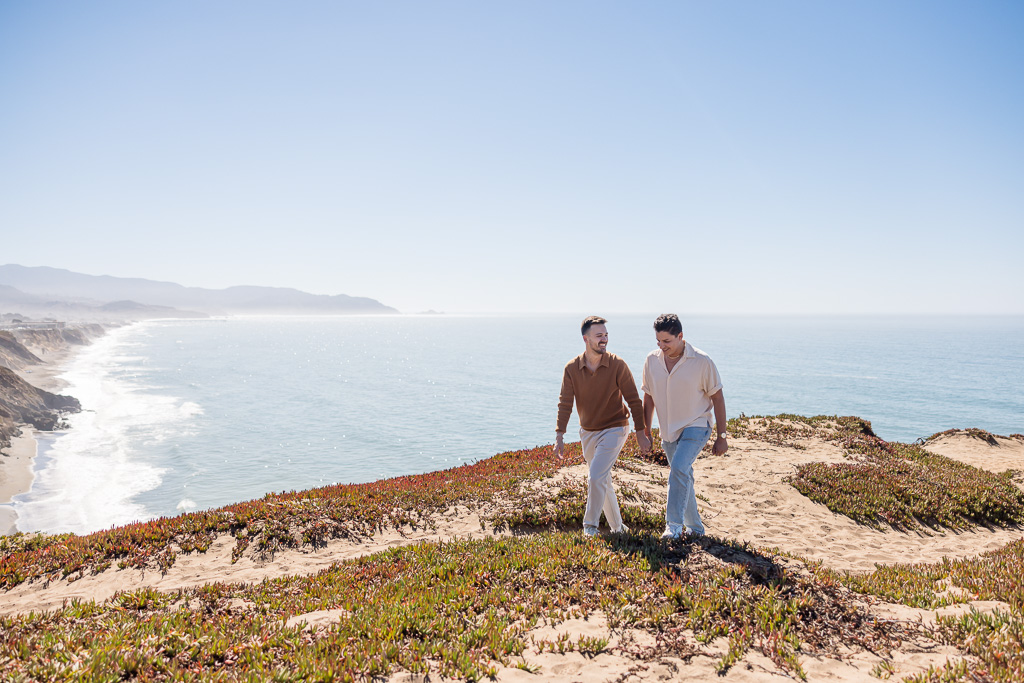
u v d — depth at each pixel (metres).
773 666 4.15
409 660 4.21
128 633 4.77
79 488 31.77
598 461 7.30
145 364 131.88
